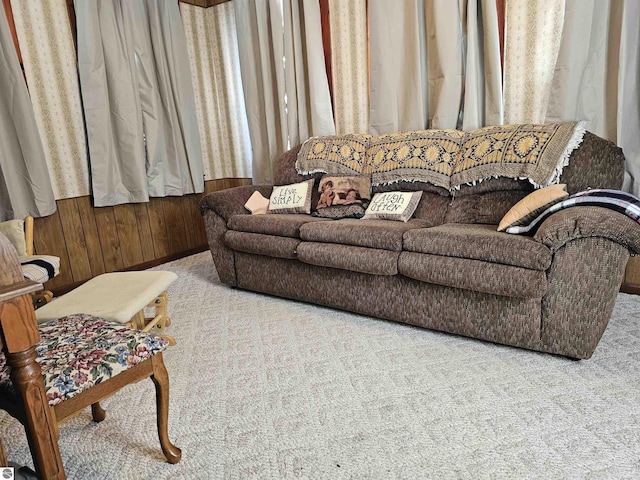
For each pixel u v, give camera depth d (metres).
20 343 0.99
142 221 3.62
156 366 1.32
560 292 1.74
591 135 2.19
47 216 3.01
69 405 1.12
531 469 1.26
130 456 1.44
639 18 2.16
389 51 3.00
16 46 2.85
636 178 2.31
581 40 2.34
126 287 1.99
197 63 4.04
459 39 2.73
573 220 1.66
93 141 3.19
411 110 3.02
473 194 2.46
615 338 1.95
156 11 3.45
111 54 3.19
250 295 2.87
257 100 3.79
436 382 1.72
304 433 1.49
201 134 4.13
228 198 2.93
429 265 2.00
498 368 1.79
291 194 2.98
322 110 3.47
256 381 1.82
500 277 1.80
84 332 1.34
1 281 0.96
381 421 1.52
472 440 1.39
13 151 2.78
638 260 2.41
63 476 1.11
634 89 2.26
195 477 1.32
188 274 3.41
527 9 2.56
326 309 2.54
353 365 1.89
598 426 1.41
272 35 3.53
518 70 2.67
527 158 2.24
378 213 2.60
